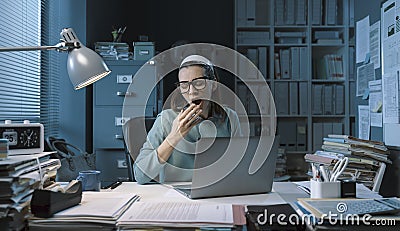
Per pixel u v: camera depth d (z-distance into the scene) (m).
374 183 1.99
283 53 4.35
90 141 3.62
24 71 2.90
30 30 3.04
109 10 3.95
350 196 1.42
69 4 3.50
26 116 2.94
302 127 4.33
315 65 4.51
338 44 4.34
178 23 4.42
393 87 2.10
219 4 4.45
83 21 3.50
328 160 1.97
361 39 2.62
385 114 2.21
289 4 4.35
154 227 1.08
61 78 3.50
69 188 1.24
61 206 1.15
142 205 1.32
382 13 2.26
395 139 2.08
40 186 1.21
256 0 4.41
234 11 4.39
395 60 2.08
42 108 3.28
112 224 1.08
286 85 4.33
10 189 1.01
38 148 1.36
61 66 3.50
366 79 2.53
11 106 2.66
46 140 2.99
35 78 3.13
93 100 3.43
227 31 4.45
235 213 1.20
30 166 1.17
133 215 1.17
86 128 3.53
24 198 1.08
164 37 4.41
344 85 4.37
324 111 4.34
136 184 1.77
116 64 3.42
